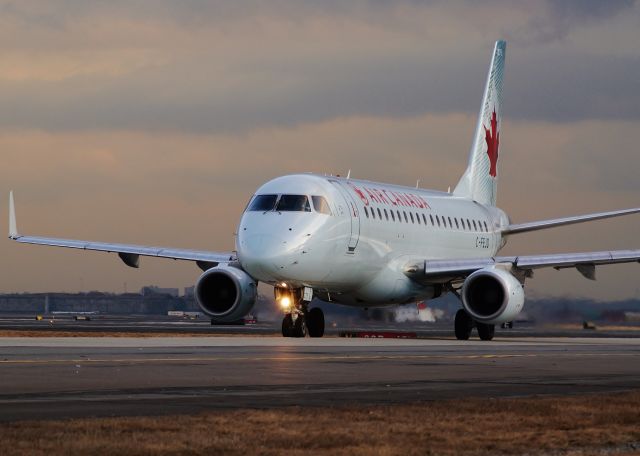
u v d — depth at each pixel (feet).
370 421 97.45
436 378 144.66
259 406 108.17
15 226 341.82
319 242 281.54
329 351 205.77
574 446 87.66
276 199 286.25
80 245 335.47
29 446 81.00
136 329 374.43
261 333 355.97
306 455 81.20
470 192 408.05
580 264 315.37
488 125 423.64
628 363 180.96
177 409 104.73
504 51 433.48
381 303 327.88
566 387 133.69
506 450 85.46
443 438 89.76
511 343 277.64
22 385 126.82
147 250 328.29
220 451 81.71
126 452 80.02
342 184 305.73
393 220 320.29
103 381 132.98
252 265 277.03
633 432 94.27
